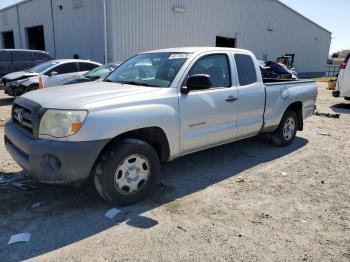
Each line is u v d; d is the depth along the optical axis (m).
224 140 5.04
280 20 32.78
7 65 15.34
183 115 4.27
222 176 4.96
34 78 11.52
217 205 4.01
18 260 2.90
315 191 4.52
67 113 3.38
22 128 3.87
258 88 5.51
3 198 4.02
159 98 4.02
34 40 28.23
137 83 4.53
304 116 6.92
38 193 4.17
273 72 17.81
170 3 20.52
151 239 3.26
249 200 4.18
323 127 8.87
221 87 4.92
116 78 4.96
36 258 2.93
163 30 20.42
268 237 3.35
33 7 25.66
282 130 6.43
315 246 3.22
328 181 4.90
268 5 30.36
